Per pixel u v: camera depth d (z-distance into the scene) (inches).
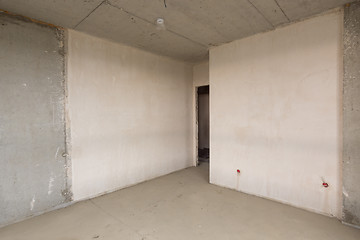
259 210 101.2
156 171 154.7
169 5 85.3
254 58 116.8
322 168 96.0
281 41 106.6
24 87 94.2
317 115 96.7
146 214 98.5
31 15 92.7
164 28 107.3
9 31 89.8
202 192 125.0
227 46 128.6
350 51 85.0
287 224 88.4
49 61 101.5
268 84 111.9
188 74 181.5
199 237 80.2
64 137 106.9
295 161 103.9
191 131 186.4
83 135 114.0
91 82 116.7
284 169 107.6
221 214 97.8
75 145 111.1
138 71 140.8
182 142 177.2
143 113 144.6
